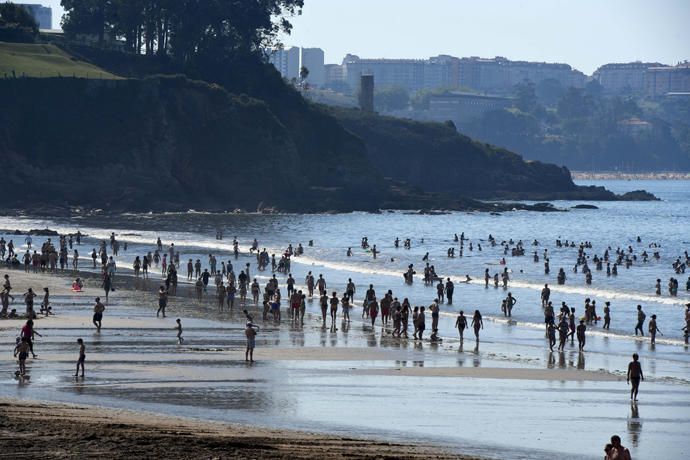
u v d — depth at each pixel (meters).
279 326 178.25
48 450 77.94
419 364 140.12
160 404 108.25
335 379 126.44
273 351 147.88
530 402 115.69
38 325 165.62
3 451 77.25
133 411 103.00
